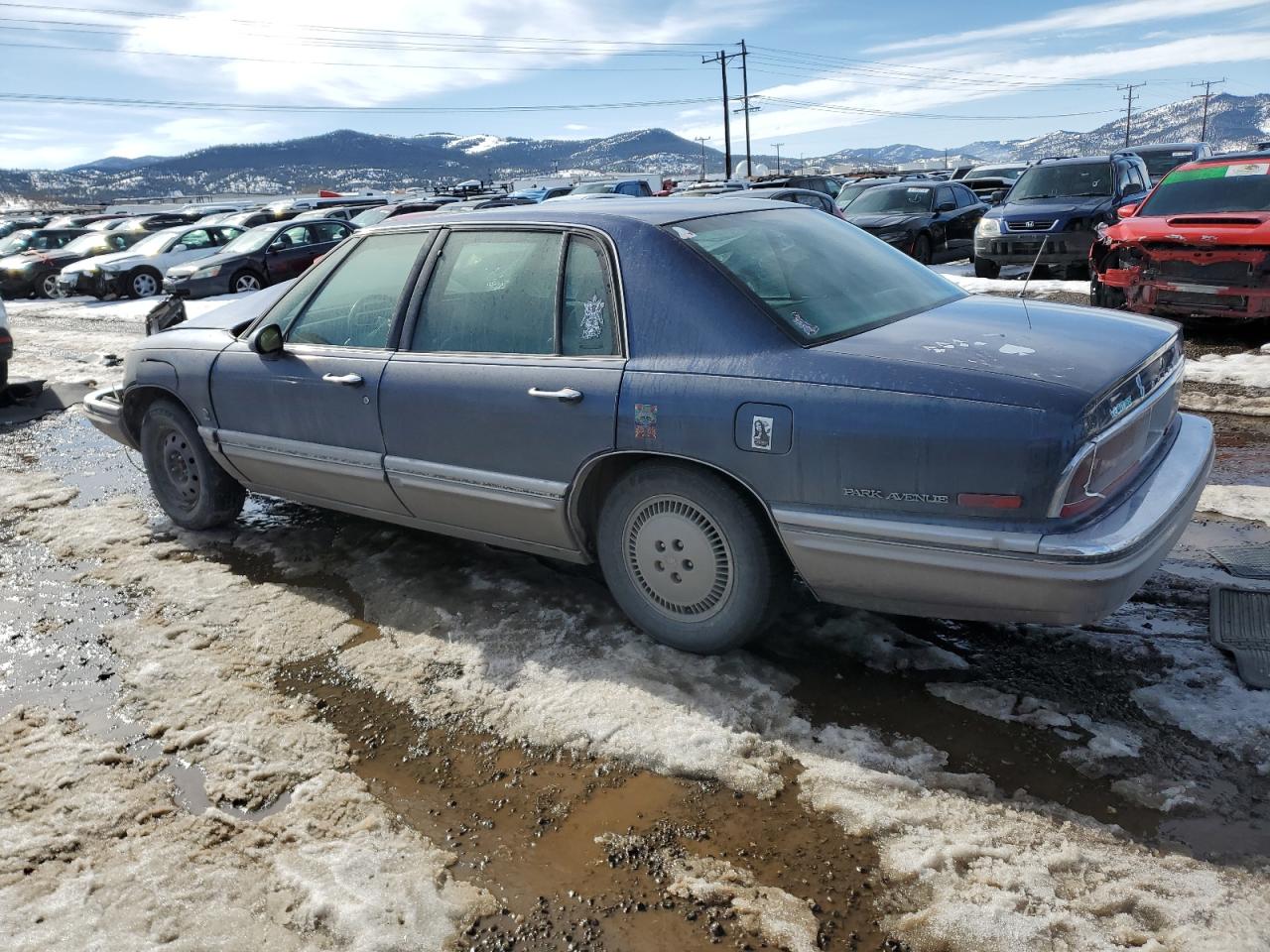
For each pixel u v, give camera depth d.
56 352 11.62
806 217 3.70
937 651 3.13
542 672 3.13
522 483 3.28
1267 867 2.14
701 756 2.64
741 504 2.89
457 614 3.58
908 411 2.54
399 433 3.59
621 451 3.00
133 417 4.82
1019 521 2.45
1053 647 3.12
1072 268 12.41
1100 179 12.66
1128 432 2.64
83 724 2.99
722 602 3.04
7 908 2.21
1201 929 1.97
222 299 16.36
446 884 2.26
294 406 3.93
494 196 27.81
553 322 3.22
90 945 2.09
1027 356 2.64
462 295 3.48
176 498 4.73
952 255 15.81
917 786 2.48
